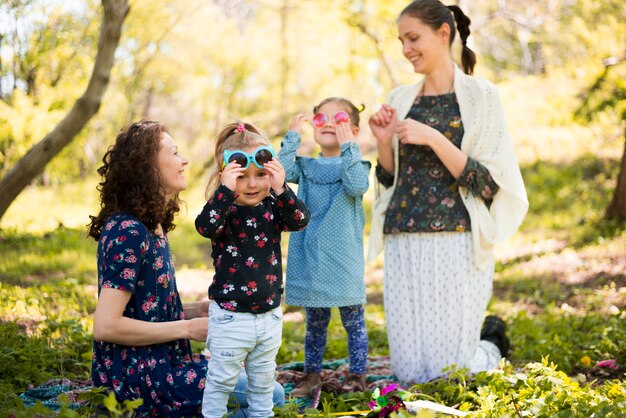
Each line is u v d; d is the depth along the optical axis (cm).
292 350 568
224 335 321
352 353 434
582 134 1545
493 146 448
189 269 1083
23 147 945
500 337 514
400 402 327
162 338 329
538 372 385
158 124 348
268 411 341
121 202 339
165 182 342
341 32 1591
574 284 823
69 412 286
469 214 448
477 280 456
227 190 312
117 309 322
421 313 455
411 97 466
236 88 2175
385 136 464
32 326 526
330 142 443
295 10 1838
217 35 2066
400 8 1247
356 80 1734
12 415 311
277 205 331
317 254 420
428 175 452
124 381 332
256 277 324
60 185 1812
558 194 1378
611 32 1185
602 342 507
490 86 451
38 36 1012
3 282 753
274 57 2061
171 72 2109
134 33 1608
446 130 452
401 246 461
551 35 1633
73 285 700
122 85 1703
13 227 1184
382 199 480
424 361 458
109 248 326
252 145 328
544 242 1093
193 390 334
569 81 1515
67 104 1016
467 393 383
